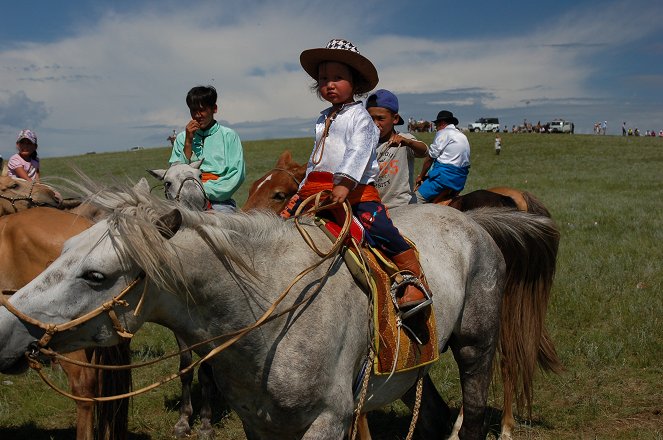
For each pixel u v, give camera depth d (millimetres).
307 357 3281
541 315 5414
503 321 5422
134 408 6480
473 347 4609
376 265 3711
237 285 3312
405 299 3670
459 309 4359
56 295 2963
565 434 5656
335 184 3625
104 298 3035
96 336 3072
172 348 8117
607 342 7297
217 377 3473
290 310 3285
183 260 3156
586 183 27656
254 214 3580
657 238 12922
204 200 5785
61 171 43469
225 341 3330
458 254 4445
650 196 21828
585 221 15844
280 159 6699
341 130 3807
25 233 5539
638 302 8578
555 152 47094
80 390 4922
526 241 5293
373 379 3699
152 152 63375
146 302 3148
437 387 6586
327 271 3477
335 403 3379
